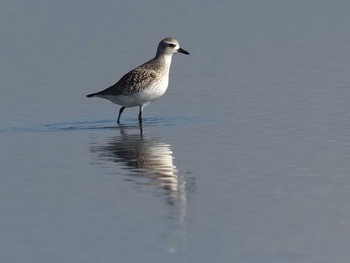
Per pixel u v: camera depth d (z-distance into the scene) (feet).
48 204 53.11
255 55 92.99
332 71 86.17
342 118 71.31
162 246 46.24
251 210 51.24
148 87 73.26
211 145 65.46
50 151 65.05
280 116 72.79
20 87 84.38
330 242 46.39
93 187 56.18
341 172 57.88
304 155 61.93
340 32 100.53
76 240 47.29
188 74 87.15
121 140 67.87
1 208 52.54
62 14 109.50
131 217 50.52
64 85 84.84
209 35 100.63
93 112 77.25
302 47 95.30
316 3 112.27
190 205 52.37
